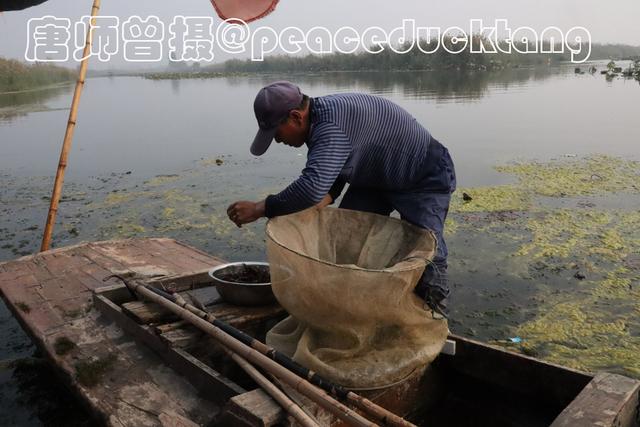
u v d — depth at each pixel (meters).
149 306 3.48
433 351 2.86
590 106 17.94
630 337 4.39
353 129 2.84
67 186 9.45
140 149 12.72
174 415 2.59
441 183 3.13
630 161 9.80
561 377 2.80
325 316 2.75
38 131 16.23
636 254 5.83
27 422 3.57
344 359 2.78
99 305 3.85
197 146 12.85
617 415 2.27
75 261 5.02
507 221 6.91
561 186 8.34
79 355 3.36
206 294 3.86
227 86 37.06
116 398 2.91
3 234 7.04
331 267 2.58
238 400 2.43
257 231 6.87
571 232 6.48
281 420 2.36
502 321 4.65
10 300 4.21
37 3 3.93
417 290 3.04
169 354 3.10
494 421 3.07
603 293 5.05
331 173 2.74
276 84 2.91
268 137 2.91
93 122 18.20
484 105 18.30
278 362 2.71
